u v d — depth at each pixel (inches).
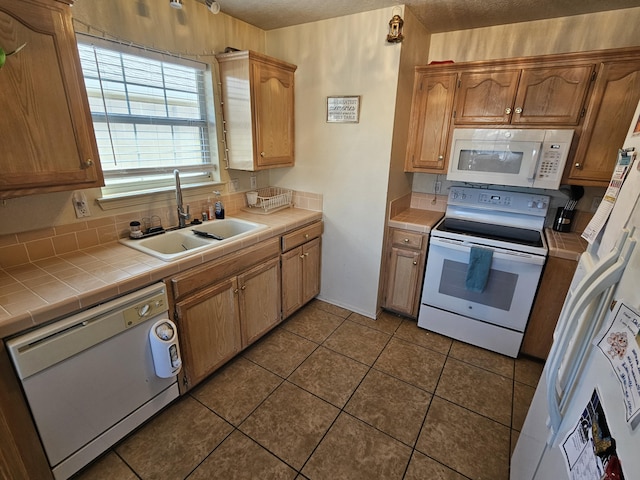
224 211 99.4
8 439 47.1
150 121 80.2
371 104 91.5
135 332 60.0
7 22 46.2
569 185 90.7
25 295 51.3
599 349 30.7
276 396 77.2
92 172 59.9
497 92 86.4
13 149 49.6
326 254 114.0
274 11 87.2
